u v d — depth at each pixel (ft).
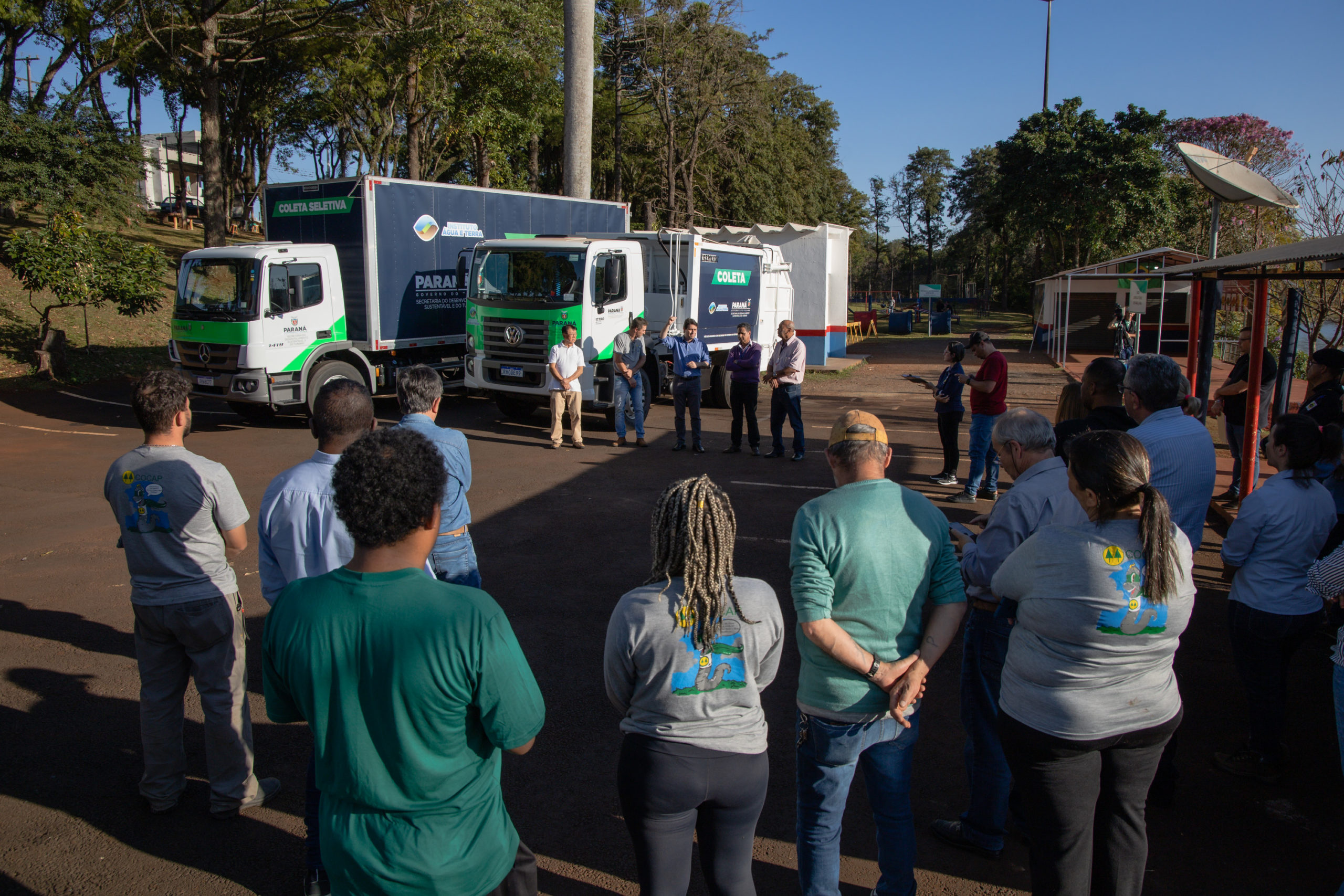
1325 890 9.95
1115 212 115.55
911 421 45.09
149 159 72.43
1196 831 11.07
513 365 39.32
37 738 13.35
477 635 5.87
